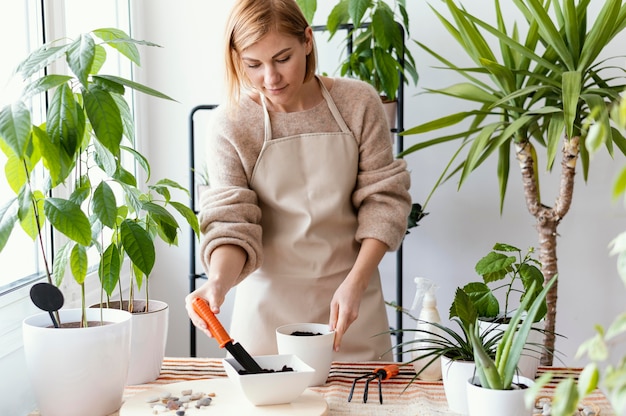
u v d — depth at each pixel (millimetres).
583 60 2158
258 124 1827
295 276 1855
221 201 1753
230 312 3055
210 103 3014
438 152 2924
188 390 1366
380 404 1346
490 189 2916
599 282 2893
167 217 1562
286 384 1267
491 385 1149
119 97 1605
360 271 1705
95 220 1506
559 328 2939
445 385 1326
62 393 1293
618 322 523
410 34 2893
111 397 1341
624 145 2184
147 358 1523
